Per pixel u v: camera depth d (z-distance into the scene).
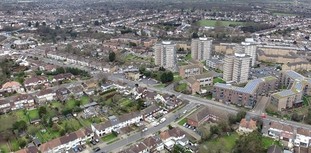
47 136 195.62
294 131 196.62
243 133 194.25
